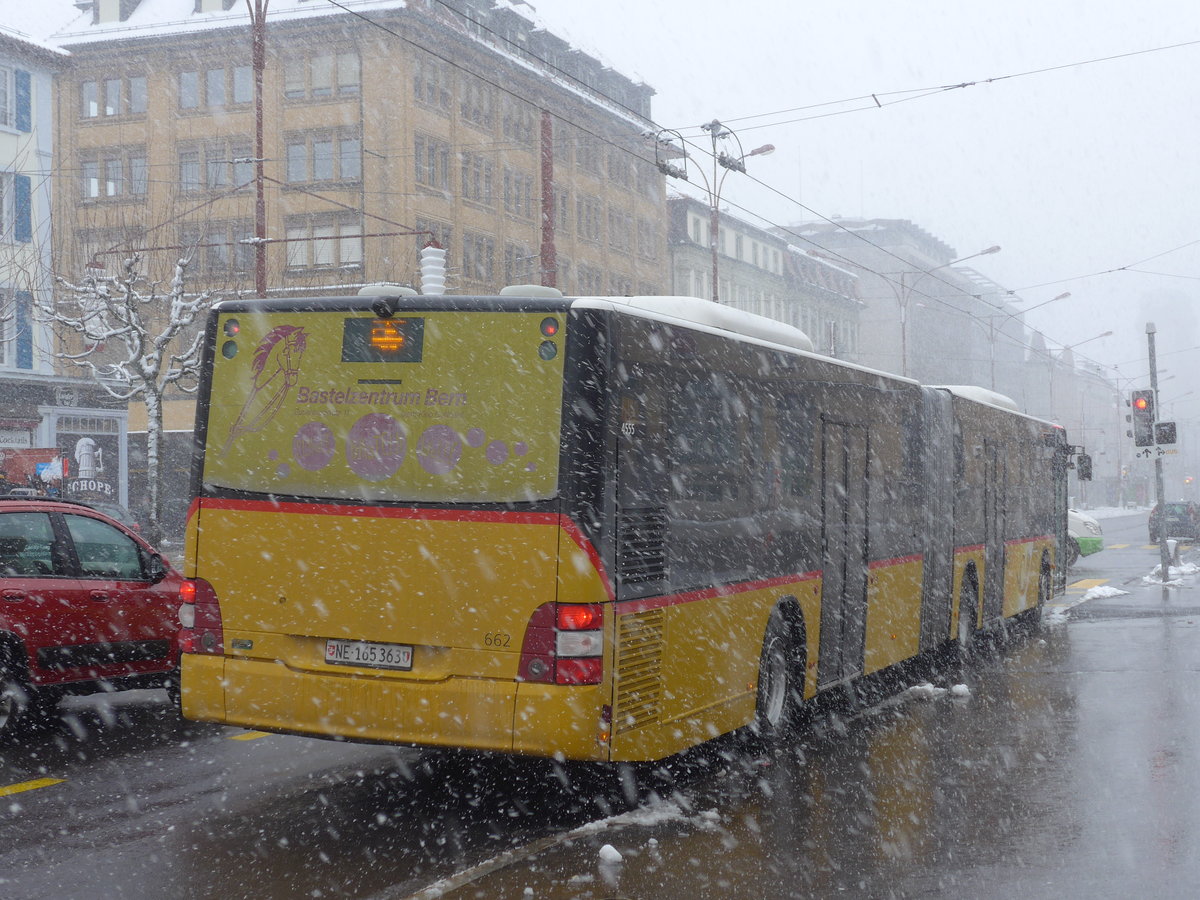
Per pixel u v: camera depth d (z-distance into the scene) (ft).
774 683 31.55
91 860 21.31
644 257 231.91
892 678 44.86
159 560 35.01
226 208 173.99
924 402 45.91
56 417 131.13
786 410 32.35
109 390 106.22
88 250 172.65
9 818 24.17
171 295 102.37
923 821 24.32
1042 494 64.59
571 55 213.66
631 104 231.30
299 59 173.37
